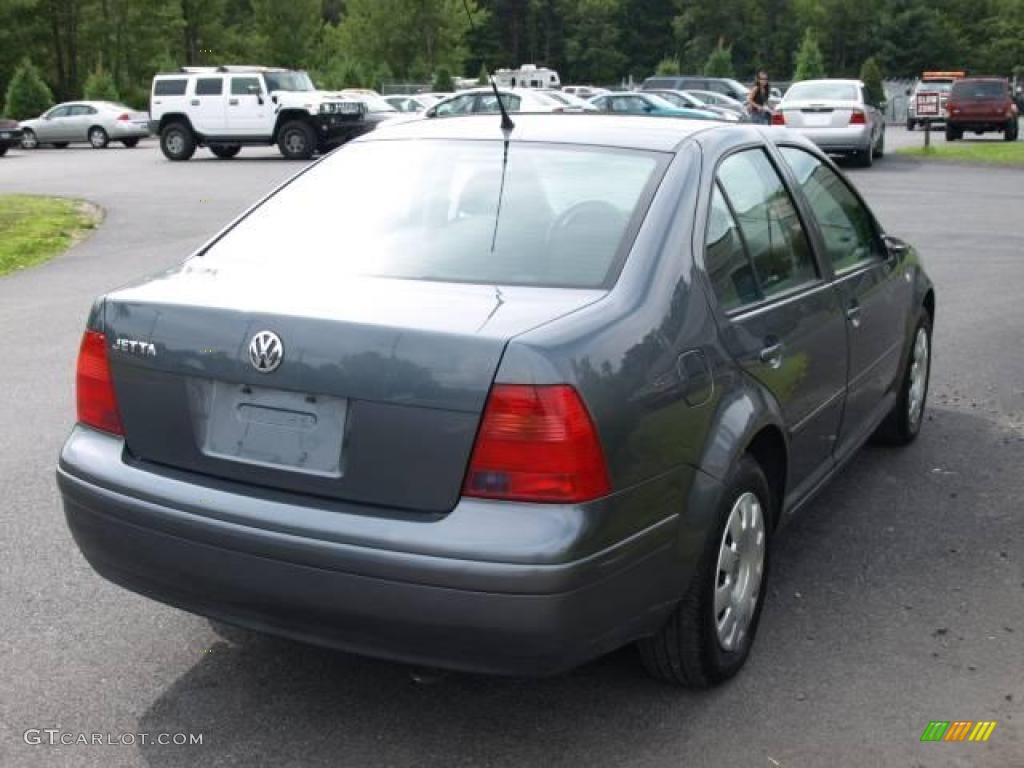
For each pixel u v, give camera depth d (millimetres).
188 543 3178
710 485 3334
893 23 97188
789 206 4367
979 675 3715
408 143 4195
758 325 3730
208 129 29234
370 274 3506
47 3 66125
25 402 6949
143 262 12781
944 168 23469
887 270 5336
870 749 3283
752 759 3232
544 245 3500
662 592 3209
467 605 2863
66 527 4938
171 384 3279
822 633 4004
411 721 3434
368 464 2986
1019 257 12352
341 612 2994
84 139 37000
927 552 4734
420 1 74062
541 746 3297
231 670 3732
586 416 2900
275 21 71000
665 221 3508
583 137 3980
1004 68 93562
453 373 2902
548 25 107938
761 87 25094
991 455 5984
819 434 4387
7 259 12914
